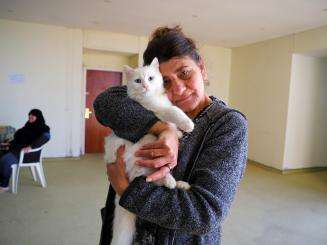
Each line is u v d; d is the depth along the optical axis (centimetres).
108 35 611
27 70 561
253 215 338
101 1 407
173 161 77
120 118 83
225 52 721
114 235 87
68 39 583
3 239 256
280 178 521
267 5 391
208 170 75
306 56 557
